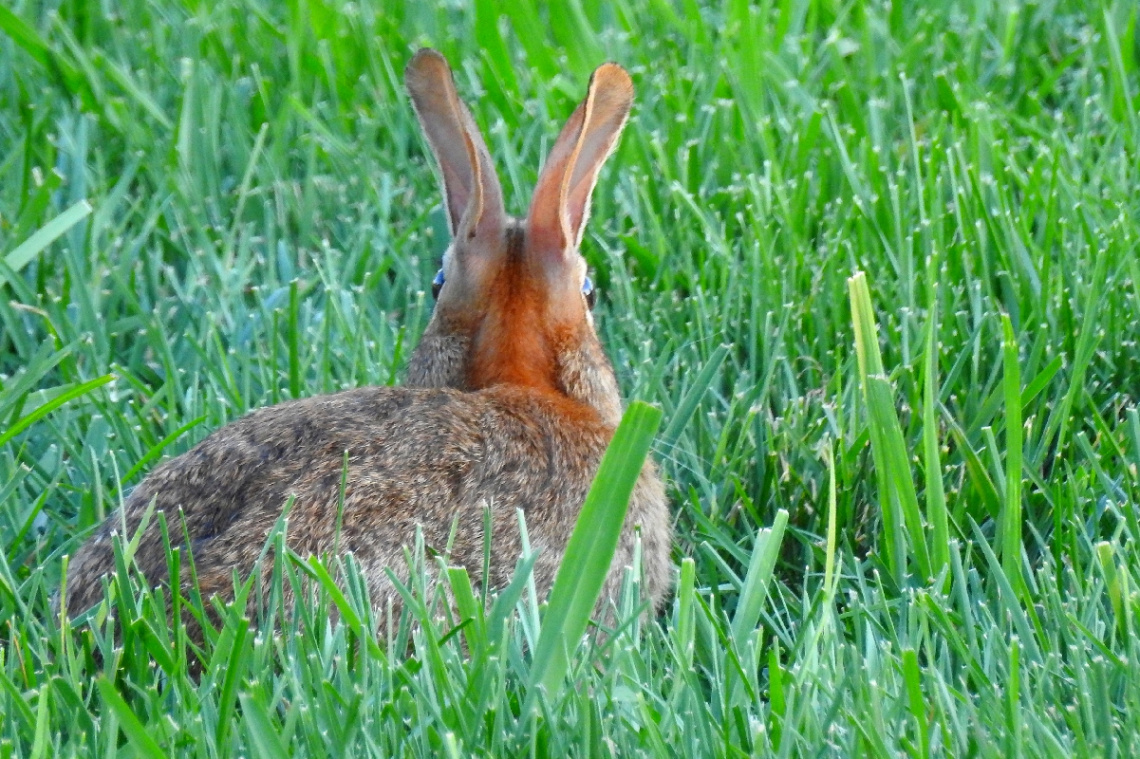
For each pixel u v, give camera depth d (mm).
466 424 7418
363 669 6414
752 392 9516
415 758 6332
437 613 6961
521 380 8141
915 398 9031
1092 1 14102
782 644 7578
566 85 12734
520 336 8156
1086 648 7105
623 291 10539
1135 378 9617
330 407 7465
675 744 6434
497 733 6289
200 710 6383
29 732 6391
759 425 9172
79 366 9969
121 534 7207
